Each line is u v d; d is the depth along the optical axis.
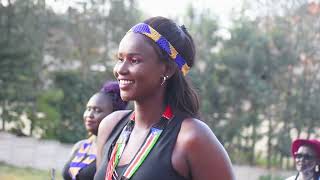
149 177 2.30
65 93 18.75
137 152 2.38
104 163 2.56
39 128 18.67
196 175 2.34
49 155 16.80
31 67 18.06
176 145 2.34
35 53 18.09
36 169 14.87
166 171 2.30
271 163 18.47
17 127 18.66
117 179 2.40
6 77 17.66
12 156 16.23
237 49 18.31
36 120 18.53
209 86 17.95
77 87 18.72
